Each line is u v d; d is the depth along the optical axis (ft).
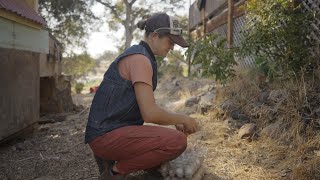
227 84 19.98
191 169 9.27
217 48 18.74
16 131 14.40
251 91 17.65
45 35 17.95
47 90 24.14
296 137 12.22
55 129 17.81
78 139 15.12
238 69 21.70
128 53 8.36
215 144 13.71
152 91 8.11
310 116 13.02
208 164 11.43
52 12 71.51
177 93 32.63
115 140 8.34
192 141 14.14
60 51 27.50
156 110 8.00
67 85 25.80
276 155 11.89
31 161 12.24
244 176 10.46
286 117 13.52
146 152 8.39
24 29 15.17
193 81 31.71
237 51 18.71
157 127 8.57
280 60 16.29
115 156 8.53
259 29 16.35
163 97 33.42
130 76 8.20
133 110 8.41
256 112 15.43
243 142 13.67
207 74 19.44
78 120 20.89
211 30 36.19
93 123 8.55
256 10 16.55
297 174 10.05
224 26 30.68
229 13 26.61
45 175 11.00
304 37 15.93
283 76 15.76
